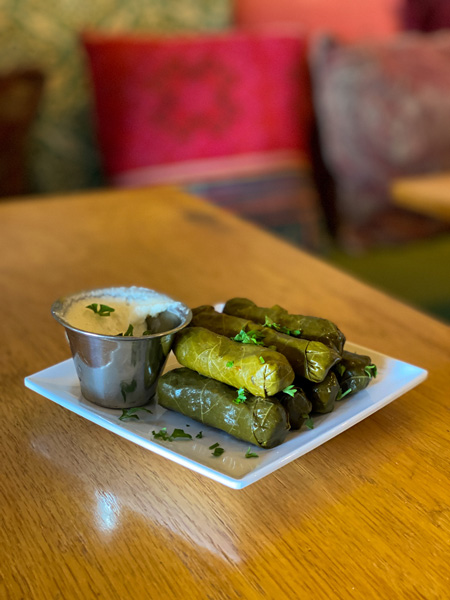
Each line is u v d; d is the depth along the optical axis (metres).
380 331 0.43
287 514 0.27
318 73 1.13
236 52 1.06
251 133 1.06
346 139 1.12
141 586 0.24
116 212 0.67
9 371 0.38
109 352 0.31
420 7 1.25
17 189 0.95
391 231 1.17
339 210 1.17
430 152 1.14
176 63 1.02
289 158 1.09
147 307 0.34
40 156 1.05
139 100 1.00
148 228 0.62
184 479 0.29
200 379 0.31
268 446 0.28
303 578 0.24
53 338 0.42
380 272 1.14
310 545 0.26
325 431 0.30
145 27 1.08
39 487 0.29
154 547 0.25
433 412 0.34
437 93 1.13
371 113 1.12
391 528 0.27
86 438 0.32
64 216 0.66
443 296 1.07
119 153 1.00
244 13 1.17
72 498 0.28
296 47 1.10
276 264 0.54
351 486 0.29
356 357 0.33
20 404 0.35
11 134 0.92
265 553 0.25
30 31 1.00
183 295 0.48
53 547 0.26
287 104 1.09
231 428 0.29
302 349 0.30
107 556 0.25
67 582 0.24
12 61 1.00
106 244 0.58
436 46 1.16
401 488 0.29
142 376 0.32
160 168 1.02
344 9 1.20
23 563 0.25
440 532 0.26
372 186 1.14
